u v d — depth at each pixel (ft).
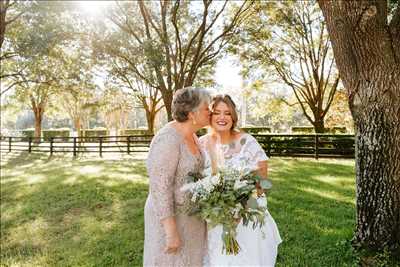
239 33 55.93
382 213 12.75
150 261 8.28
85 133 131.95
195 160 8.38
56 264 14.40
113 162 45.37
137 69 53.26
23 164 47.16
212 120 10.16
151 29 62.39
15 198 25.98
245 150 10.23
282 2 58.03
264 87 76.74
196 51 55.11
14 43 54.49
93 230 18.29
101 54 51.44
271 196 23.39
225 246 9.04
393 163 12.53
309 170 34.94
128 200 23.82
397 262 12.19
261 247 9.86
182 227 8.23
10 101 109.81
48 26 48.16
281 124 130.31
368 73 12.41
